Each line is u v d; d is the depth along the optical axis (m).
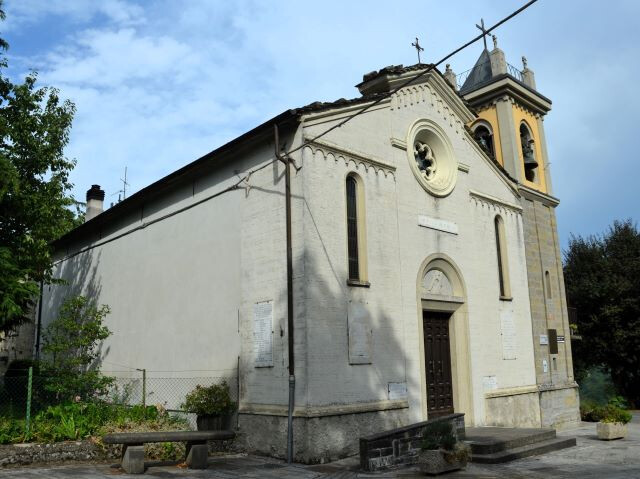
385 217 15.12
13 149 18.25
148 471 11.01
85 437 12.45
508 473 11.24
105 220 21.28
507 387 18.31
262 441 13.01
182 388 16.11
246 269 14.41
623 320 28.47
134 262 19.42
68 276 24.11
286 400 12.69
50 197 18.69
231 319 14.65
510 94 22.45
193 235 16.62
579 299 29.36
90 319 19.67
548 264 21.86
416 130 16.92
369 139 15.14
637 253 29.69
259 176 14.51
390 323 14.55
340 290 13.46
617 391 30.17
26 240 16.91
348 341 13.37
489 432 14.99
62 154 19.72
